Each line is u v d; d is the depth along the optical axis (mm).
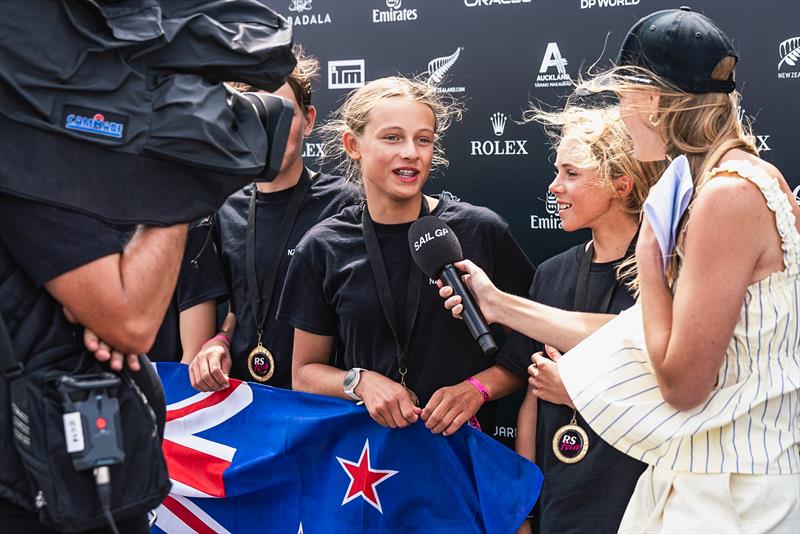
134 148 1858
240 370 3363
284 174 3312
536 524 2992
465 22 3600
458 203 3027
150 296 1909
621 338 2250
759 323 2008
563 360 2312
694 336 1938
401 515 2939
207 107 1904
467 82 3619
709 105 2078
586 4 3441
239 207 3438
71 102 1812
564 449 2740
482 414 3117
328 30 3779
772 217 1958
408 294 2869
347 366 3012
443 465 2891
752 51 3268
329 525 3029
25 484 1855
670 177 2059
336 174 3814
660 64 2098
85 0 1812
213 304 3453
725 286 1926
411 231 2756
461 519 2887
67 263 1819
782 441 2051
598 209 2773
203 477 3225
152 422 1973
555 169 3555
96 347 1905
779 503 2033
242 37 1983
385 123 2832
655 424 2123
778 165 3277
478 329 2547
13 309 1878
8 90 1788
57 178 1812
